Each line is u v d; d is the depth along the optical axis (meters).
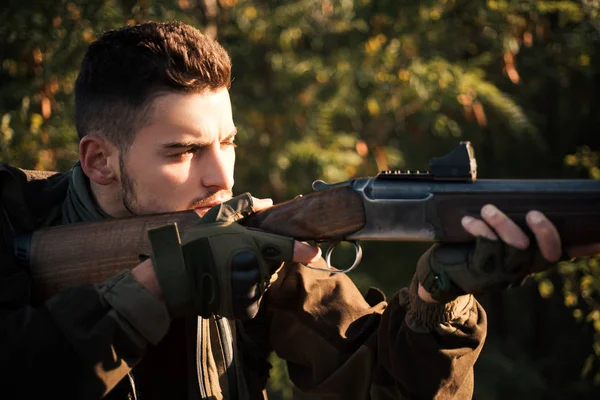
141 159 1.81
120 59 1.80
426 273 1.60
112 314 1.57
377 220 1.64
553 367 6.16
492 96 5.10
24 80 4.52
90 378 1.54
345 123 5.70
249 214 1.75
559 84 6.02
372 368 1.85
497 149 6.28
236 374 1.86
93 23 4.31
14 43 4.46
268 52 5.36
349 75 5.03
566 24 5.20
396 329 1.78
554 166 6.30
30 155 4.29
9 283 1.72
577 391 5.91
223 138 1.84
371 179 1.66
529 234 1.49
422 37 5.07
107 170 1.88
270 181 5.36
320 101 5.23
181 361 1.83
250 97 5.34
